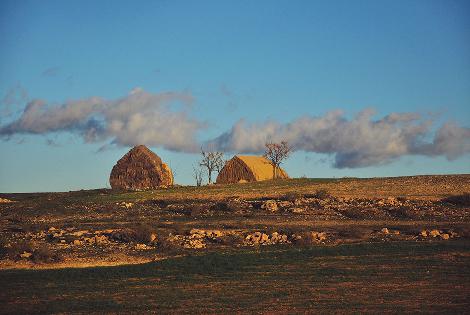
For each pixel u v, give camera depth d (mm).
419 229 59750
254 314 33406
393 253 49000
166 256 51531
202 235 58938
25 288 40500
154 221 68938
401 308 34000
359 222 65688
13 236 60688
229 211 73062
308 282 40750
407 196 79000
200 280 42062
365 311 33438
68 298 37812
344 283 40281
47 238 59781
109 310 34781
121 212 76125
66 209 79312
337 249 51125
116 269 45938
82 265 49000
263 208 73188
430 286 39062
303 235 55625
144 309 34844
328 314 33031
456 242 54000
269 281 41312
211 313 33781
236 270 44750
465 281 40125
